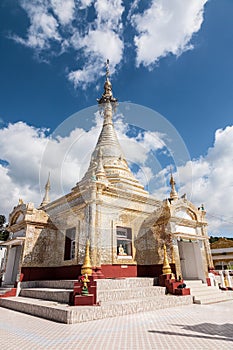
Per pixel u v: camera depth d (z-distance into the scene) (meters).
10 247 13.40
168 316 6.86
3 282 12.55
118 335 4.86
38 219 12.45
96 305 7.00
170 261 11.09
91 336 4.82
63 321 6.18
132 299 8.17
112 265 10.04
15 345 4.29
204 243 13.40
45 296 8.92
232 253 24.16
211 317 6.69
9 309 8.89
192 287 10.88
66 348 4.09
